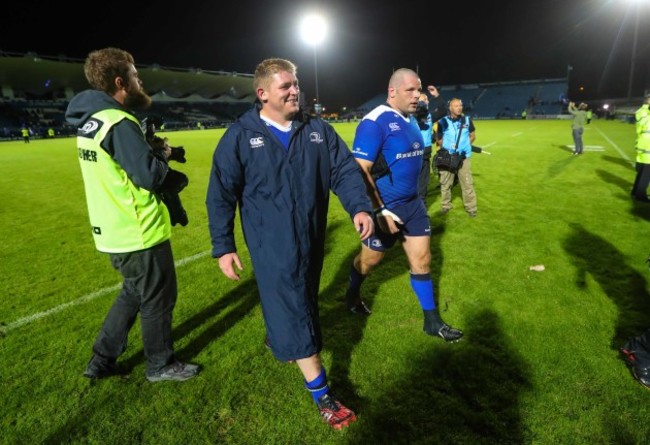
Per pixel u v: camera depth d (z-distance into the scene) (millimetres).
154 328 2369
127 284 2404
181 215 2387
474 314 3086
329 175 2119
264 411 2217
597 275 3695
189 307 3379
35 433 2119
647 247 4340
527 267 3922
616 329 2838
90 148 1994
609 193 6895
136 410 2252
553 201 6480
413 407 2203
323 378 2137
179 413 2219
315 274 2125
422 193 5875
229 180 1951
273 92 1871
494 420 2094
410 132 2689
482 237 4828
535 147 14344
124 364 2650
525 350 2631
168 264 2316
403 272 3887
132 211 2098
